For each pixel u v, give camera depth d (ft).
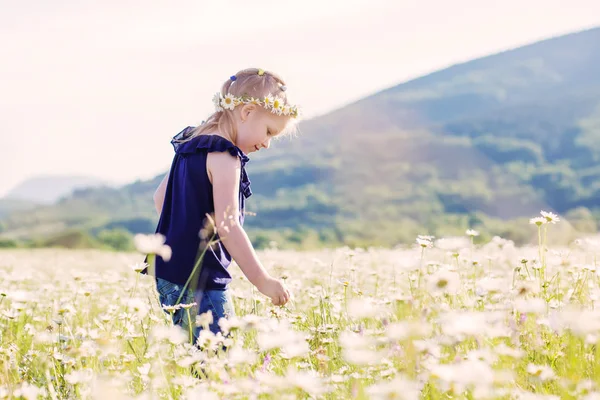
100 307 17.49
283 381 8.07
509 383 8.32
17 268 33.68
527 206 359.05
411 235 247.91
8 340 12.85
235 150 12.08
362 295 15.11
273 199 417.28
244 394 8.20
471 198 365.40
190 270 11.78
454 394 8.04
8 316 13.14
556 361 9.60
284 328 9.32
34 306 17.25
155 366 9.45
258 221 378.12
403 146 449.06
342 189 408.46
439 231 255.70
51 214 501.56
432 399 8.52
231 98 12.54
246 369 9.10
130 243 159.12
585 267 13.57
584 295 12.35
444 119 552.00
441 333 9.68
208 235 11.78
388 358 9.84
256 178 453.17
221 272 11.99
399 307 9.12
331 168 440.45
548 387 9.22
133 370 10.39
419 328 8.45
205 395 7.89
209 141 12.15
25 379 10.83
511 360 8.59
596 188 368.48
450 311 9.52
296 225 362.74
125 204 517.96
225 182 11.86
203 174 12.03
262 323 9.71
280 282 11.73
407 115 553.64
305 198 400.67
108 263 41.96
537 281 12.09
